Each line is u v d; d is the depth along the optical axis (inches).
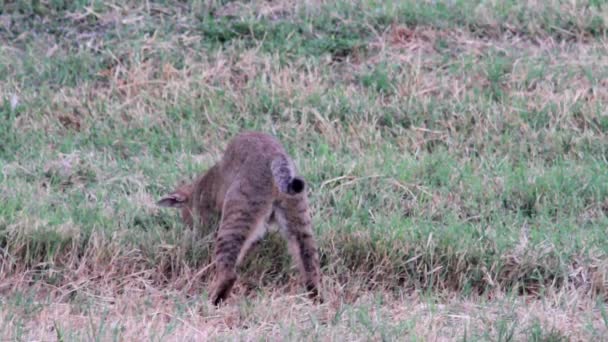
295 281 622.5
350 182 722.2
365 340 537.3
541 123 824.9
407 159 762.2
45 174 738.2
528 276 626.2
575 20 940.6
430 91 861.8
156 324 553.9
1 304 571.8
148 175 741.9
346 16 948.0
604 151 786.8
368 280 626.5
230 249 598.9
